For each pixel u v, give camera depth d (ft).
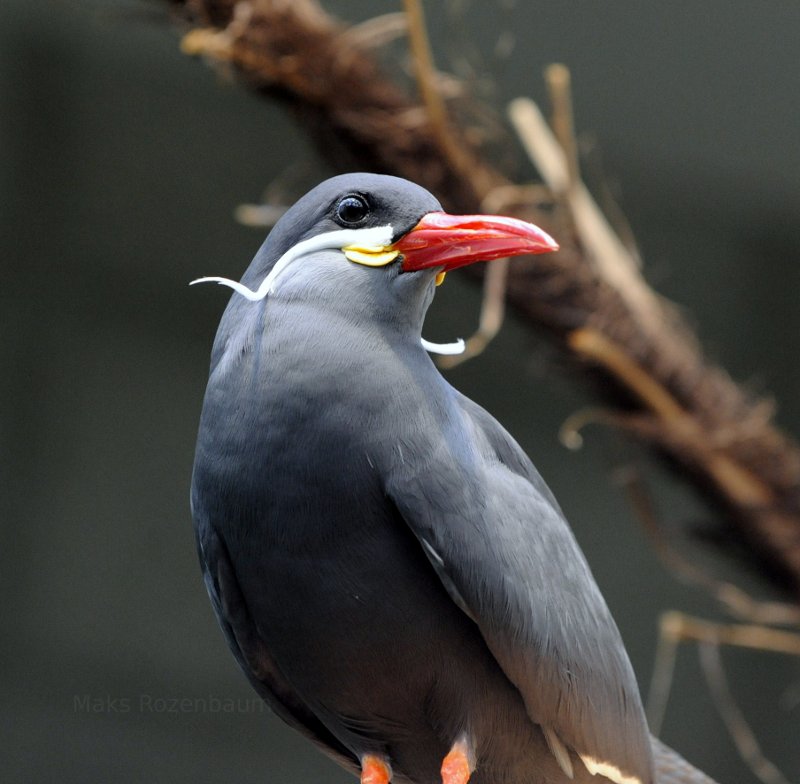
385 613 16.66
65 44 43.29
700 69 45.01
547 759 18.35
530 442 45.21
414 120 26.25
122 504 42.88
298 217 17.29
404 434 16.31
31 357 42.96
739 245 46.91
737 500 28.30
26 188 43.27
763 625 42.34
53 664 42.06
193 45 25.44
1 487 42.34
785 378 47.16
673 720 45.52
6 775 41.09
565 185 27.84
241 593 17.51
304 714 18.93
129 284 43.57
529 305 27.35
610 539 45.32
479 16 41.98
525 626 16.81
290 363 16.33
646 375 27.76
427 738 17.93
